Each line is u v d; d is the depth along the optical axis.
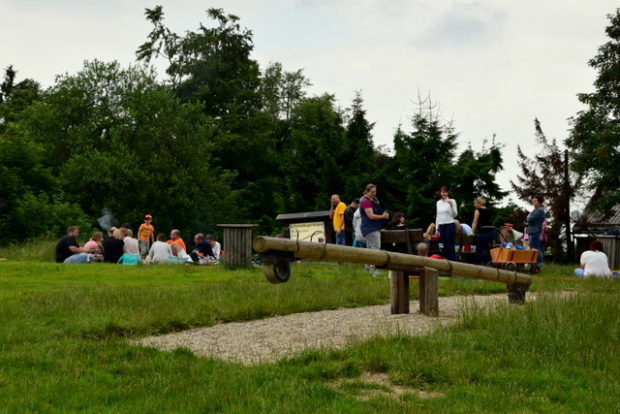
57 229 38.50
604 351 8.25
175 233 23.56
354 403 6.31
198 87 63.88
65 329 9.68
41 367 7.61
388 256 10.84
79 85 56.34
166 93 57.19
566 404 6.52
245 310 11.70
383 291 14.24
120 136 55.50
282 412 6.02
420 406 6.30
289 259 9.11
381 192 44.03
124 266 19.81
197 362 7.84
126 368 7.55
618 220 45.22
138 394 6.58
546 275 19.58
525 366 7.75
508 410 6.28
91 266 19.47
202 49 63.28
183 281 16.08
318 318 11.55
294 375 7.33
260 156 65.50
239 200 62.81
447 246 18.78
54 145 55.91
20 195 40.38
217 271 18.94
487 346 8.46
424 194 42.38
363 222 16.84
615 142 38.72
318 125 49.75
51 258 26.38
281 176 66.56
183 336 10.07
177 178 55.22
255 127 64.94
